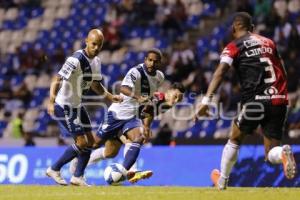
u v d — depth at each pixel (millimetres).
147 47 59375
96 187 24391
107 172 25781
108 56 58312
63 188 23719
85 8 65750
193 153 35750
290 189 22953
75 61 25656
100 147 29375
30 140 46844
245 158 34188
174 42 59125
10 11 68438
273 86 20906
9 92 58062
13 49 63906
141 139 26078
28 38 64875
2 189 23406
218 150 35219
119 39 60125
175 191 21484
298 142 34344
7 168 39312
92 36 25812
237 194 19875
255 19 56375
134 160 25812
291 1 57125
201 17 60781
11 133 52688
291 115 44406
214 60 53188
